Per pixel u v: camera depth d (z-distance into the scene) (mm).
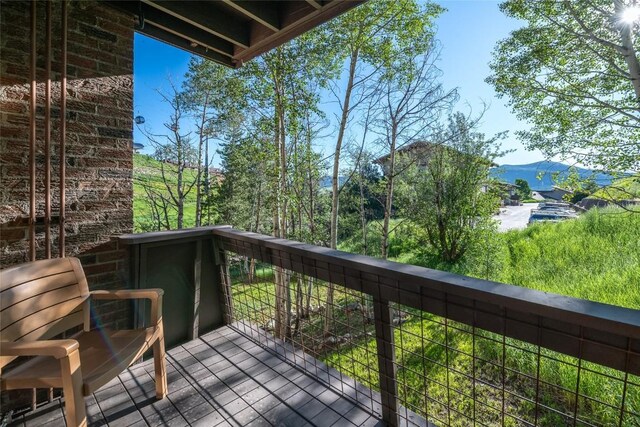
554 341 898
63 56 1702
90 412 1589
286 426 1493
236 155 9055
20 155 1657
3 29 1584
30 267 1411
